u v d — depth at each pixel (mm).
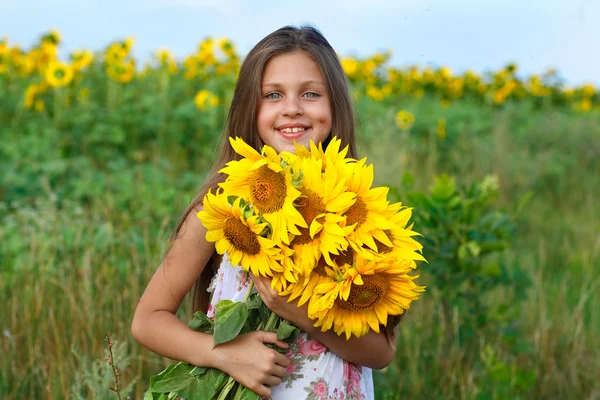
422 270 3541
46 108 6555
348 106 2205
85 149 6023
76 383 2842
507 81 10531
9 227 4164
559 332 3871
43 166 5309
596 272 5027
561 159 8211
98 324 3188
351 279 1711
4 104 6551
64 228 4152
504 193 7074
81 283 3416
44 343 3137
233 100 2201
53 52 7316
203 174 5879
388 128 6773
